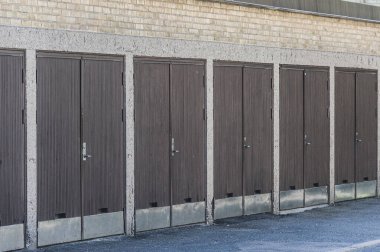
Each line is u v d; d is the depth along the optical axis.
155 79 16.62
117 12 15.85
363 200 22.80
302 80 20.59
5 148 13.91
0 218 13.84
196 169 17.58
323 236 16.34
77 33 15.05
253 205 19.16
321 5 21.14
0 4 13.83
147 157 16.48
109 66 15.70
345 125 22.20
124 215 16.03
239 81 18.67
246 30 18.88
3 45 13.84
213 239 15.91
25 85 14.20
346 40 22.16
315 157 21.09
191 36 17.44
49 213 14.64
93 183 15.43
